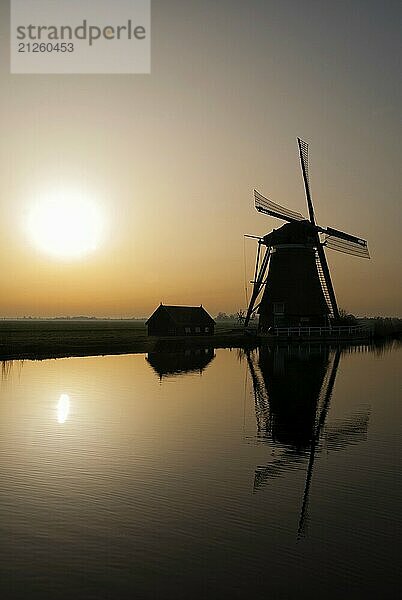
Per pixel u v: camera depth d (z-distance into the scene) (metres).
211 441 20.61
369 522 12.93
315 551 11.42
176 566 10.74
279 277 75.06
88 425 23.22
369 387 34.88
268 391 33.12
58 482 15.60
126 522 12.80
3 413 25.78
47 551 11.30
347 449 19.52
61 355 61.06
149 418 24.78
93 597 9.66
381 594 9.82
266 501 14.25
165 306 100.56
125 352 65.88
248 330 84.12
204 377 40.19
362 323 91.12
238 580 10.26
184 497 14.48
